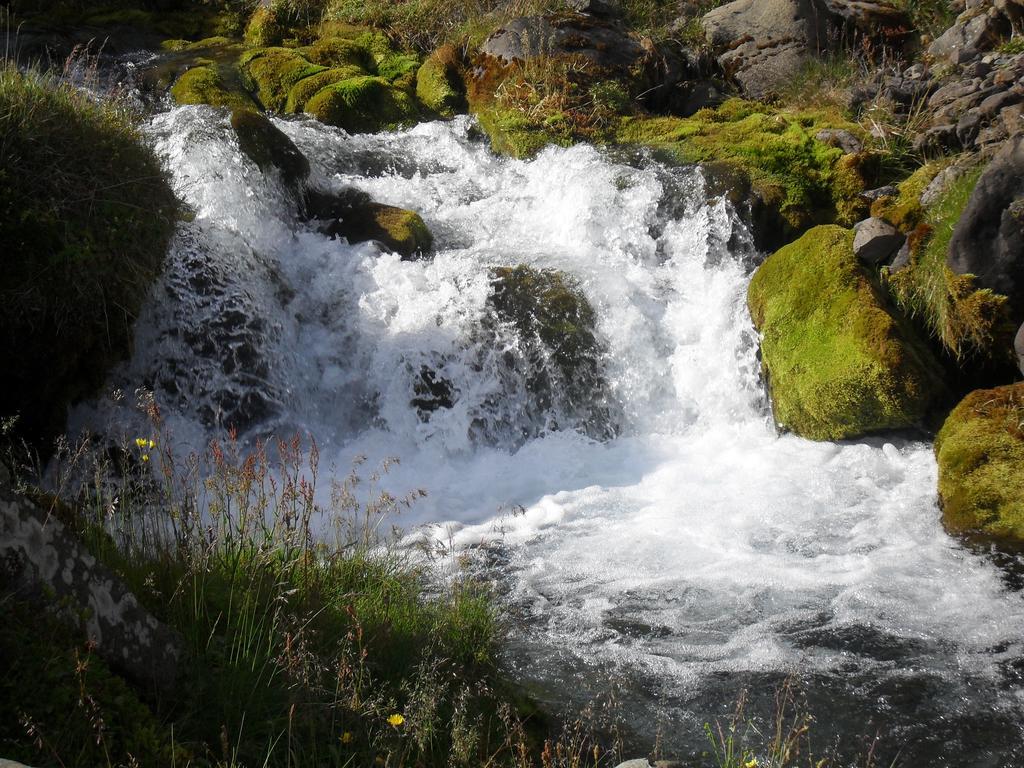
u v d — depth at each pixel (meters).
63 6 11.89
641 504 6.36
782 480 6.54
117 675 3.29
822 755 4.12
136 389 6.45
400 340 7.35
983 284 6.79
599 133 9.74
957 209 7.17
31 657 2.98
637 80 10.45
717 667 4.70
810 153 8.92
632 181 8.71
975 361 6.88
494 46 10.68
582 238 8.54
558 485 6.67
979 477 5.80
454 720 3.70
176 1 12.45
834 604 5.18
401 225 8.21
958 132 8.55
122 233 6.03
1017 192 6.68
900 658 4.73
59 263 5.67
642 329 7.64
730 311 7.71
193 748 3.26
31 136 5.73
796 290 7.22
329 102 10.09
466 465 7.05
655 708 4.41
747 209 8.57
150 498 5.02
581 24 10.80
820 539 5.84
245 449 6.83
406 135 9.96
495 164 9.68
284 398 7.14
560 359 7.43
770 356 7.22
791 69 10.56
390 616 4.43
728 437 7.24
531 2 11.34
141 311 6.53
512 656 4.75
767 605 5.20
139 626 3.42
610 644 4.88
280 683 3.72
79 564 3.26
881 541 5.79
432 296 7.60
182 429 6.64
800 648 4.83
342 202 8.49
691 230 8.52
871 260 7.35
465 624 4.64
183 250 6.90
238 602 4.10
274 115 10.16
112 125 6.34
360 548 4.98
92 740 2.96
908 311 7.14
